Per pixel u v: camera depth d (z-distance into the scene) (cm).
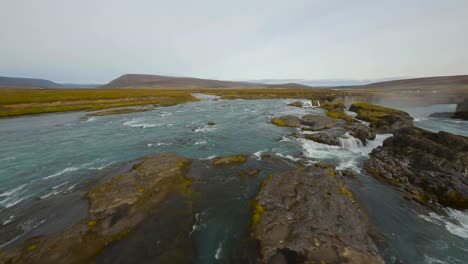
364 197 1545
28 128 3562
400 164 2016
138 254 1012
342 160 2202
